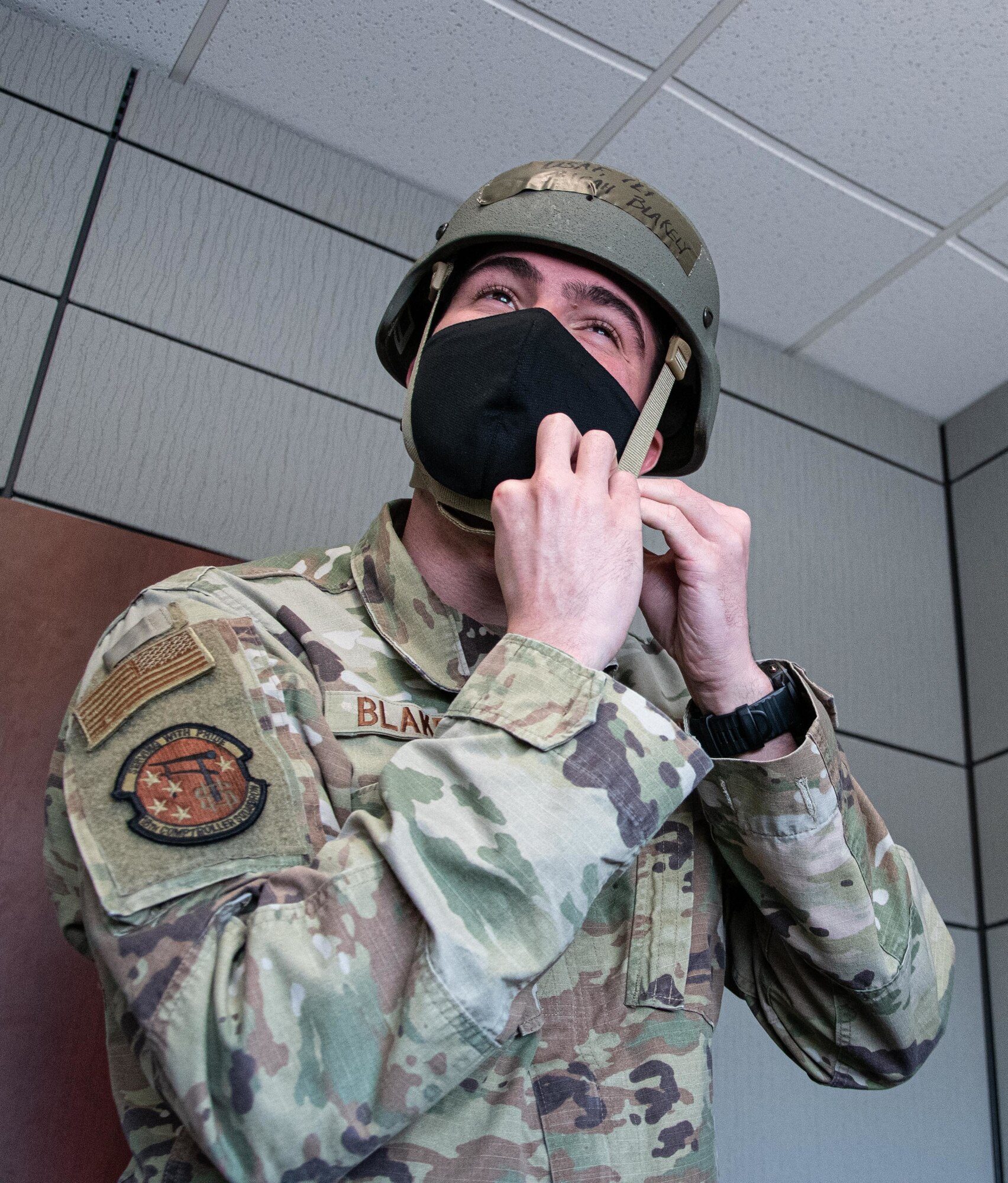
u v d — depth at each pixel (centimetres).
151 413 193
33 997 143
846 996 93
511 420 90
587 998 83
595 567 76
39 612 166
